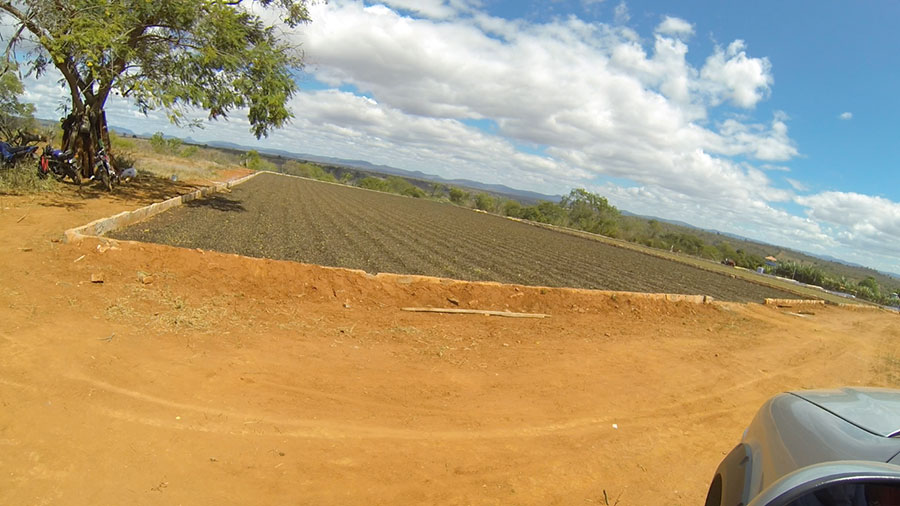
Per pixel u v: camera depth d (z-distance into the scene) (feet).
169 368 17.07
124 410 13.98
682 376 24.88
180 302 24.25
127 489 10.77
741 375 26.71
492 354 24.18
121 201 57.62
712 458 16.26
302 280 30.91
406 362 21.35
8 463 10.98
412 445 14.44
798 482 6.34
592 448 15.80
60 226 36.50
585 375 22.77
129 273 27.20
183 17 53.78
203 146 231.30
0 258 25.76
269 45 64.54
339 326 25.26
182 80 56.75
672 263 128.06
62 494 10.30
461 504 11.88
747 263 214.28
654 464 15.30
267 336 22.02
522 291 39.04
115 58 53.93
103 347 17.84
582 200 269.64
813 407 8.70
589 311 39.29
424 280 36.06
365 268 44.29
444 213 175.32
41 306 20.77
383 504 11.48
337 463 12.92
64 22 48.37
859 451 6.96
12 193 48.98
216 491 11.12
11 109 78.79
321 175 305.73
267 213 75.36
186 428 13.57
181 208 62.39
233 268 30.19
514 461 14.33
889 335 54.80
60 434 12.39
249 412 14.94
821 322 56.95
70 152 61.77
